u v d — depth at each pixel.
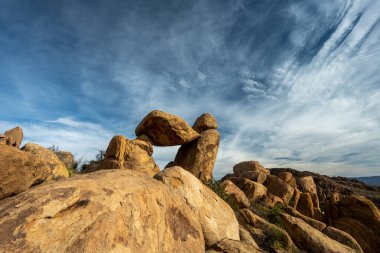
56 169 16.48
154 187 6.82
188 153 26.27
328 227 18.58
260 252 8.34
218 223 8.74
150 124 24.91
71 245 3.94
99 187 5.52
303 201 30.19
